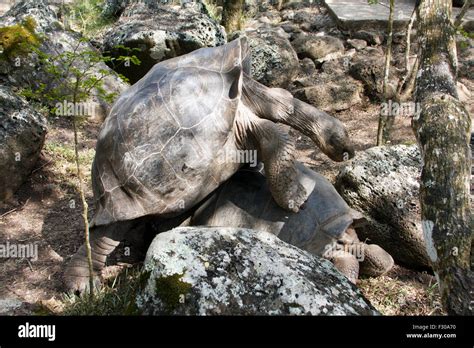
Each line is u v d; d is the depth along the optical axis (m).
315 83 7.03
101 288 3.77
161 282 2.66
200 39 6.97
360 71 7.01
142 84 3.91
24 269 4.01
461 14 5.02
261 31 7.49
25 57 6.30
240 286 2.68
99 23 8.93
